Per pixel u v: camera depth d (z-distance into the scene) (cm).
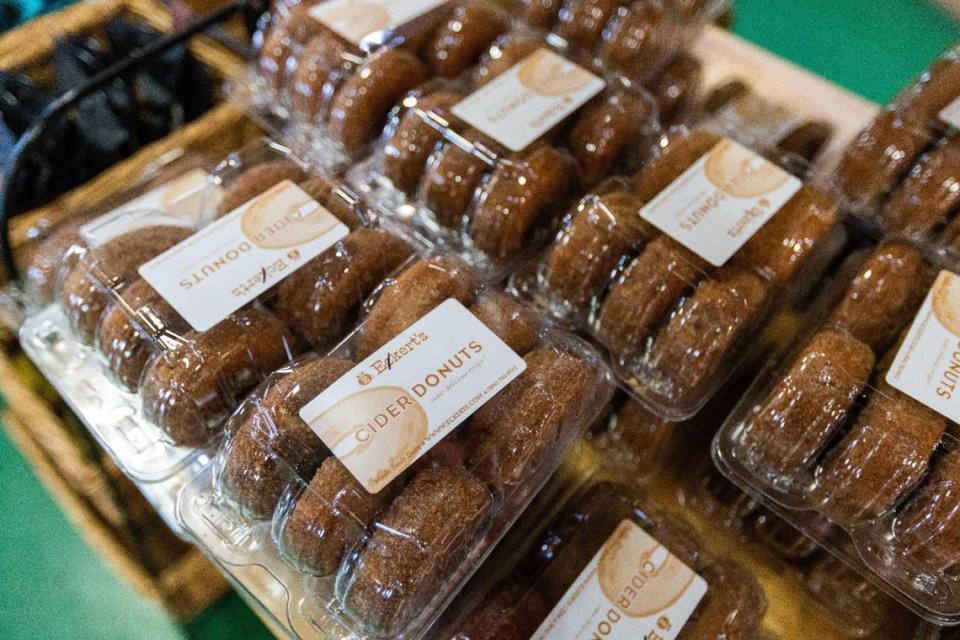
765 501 52
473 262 59
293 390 47
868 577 50
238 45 74
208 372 49
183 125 78
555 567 50
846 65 111
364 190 61
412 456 45
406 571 43
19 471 76
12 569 72
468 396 47
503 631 48
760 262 54
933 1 119
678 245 53
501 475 46
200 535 50
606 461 57
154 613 70
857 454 48
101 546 62
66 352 56
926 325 51
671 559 50
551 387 48
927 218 57
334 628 47
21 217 65
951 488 46
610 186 57
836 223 57
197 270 51
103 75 65
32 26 79
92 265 53
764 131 64
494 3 72
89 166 73
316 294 52
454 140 58
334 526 44
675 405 54
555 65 62
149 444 53
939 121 58
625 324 53
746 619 49
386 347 48
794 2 120
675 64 70
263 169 57
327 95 64
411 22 66
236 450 47
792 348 54
